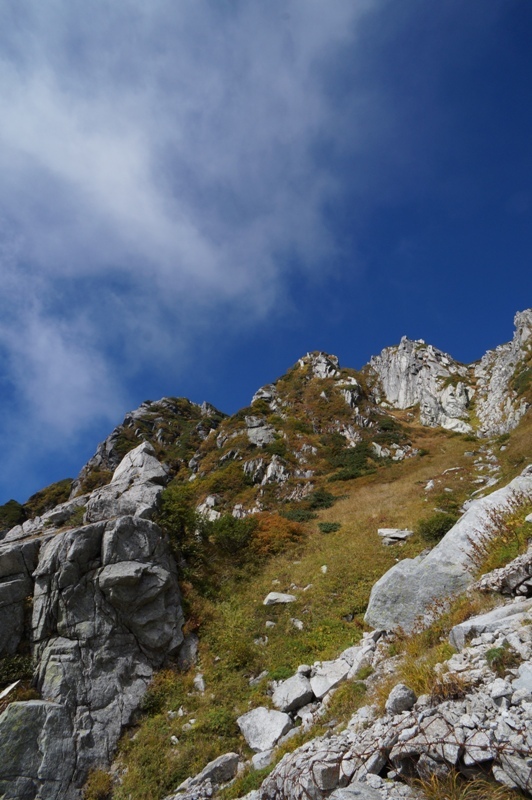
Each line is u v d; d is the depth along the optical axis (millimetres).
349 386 67000
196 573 16953
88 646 12078
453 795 3682
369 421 60031
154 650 12961
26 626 12633
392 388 83750
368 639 10492
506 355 67750
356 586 15414
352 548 19000
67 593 12648
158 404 91312
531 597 6742
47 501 61375
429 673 5324
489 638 5309
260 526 22719
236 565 19016
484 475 29000
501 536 9367
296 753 5941
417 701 4961
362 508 27203
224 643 13430
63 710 10555
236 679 11922
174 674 12484
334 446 50844
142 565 13961
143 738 10555
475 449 42156
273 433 53438
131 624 13047
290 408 62156
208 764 8836
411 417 72125
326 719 7789
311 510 32531
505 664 4637
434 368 77750
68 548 13430
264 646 13258
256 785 7148
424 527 17984
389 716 5043
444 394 69375
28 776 9312
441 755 3953
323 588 15727
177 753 9898
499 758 3596
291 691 10031
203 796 8000
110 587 13047
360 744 4941
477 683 4562
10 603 12711
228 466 45500
